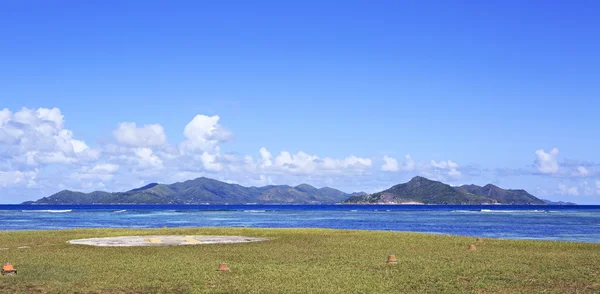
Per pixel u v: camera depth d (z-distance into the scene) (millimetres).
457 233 80812
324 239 47375
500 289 24312
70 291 23766
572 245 42000
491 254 36094
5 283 25250
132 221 127375
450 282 25875
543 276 27250
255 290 24172
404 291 24109
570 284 25328
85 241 45125
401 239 47312
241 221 128750
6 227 97562
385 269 29641
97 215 180750
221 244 42438
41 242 44219
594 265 30750
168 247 40094
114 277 26906
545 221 126750
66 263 31391
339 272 28656
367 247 40562
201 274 27828
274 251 37750
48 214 194875
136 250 38031
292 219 144250
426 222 122750
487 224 111500
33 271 28484
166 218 150375
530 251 38094
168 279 26484
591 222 120188
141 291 23938
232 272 28547
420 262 32125
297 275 27766
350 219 143375
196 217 160000
